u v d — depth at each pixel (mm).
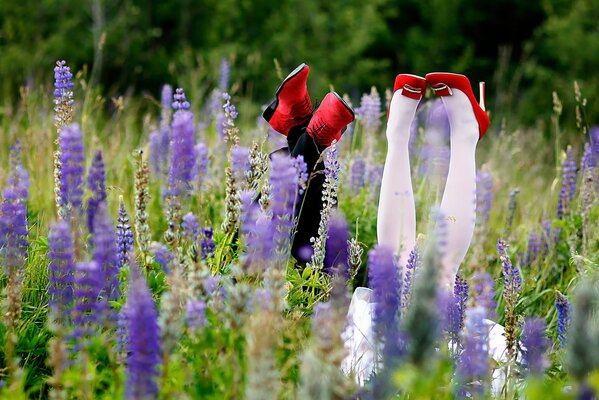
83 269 4703
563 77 22359
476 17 25609
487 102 23250
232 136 6457
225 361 4355
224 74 11344
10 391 4484
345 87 22406
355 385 4160
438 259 3627
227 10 22891
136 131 11773
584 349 3652
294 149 6273
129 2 22406
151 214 8336
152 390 4168
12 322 5078
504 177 10359
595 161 8305
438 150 8992
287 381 4777
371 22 23094
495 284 7152
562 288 7652
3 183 8023
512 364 5203
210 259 5637
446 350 4938
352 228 7906
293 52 22359
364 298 6109
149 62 21984
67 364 4672
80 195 5355
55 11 21469
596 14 23047
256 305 4770
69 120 6289
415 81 6043
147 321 4141
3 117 11672
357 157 8664
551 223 8305
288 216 5125
